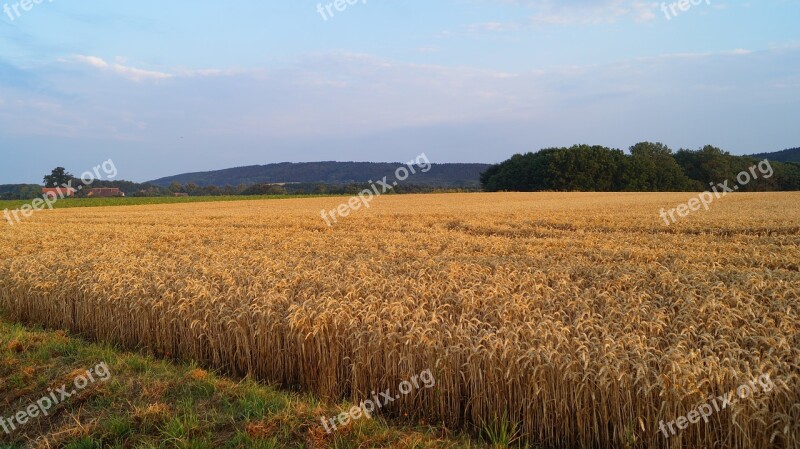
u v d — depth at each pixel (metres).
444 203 48.81
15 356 9.18
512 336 6.78
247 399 7.23
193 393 7.55
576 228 24.59
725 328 6.94
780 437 5.36
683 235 20.28
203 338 9.09
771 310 8.02
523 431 6.45
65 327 11.30
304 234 23.05
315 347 7.85
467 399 6.87
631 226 23.73
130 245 19.61
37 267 13.38
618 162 93.81
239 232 24.67
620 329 7.07
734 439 5.50
